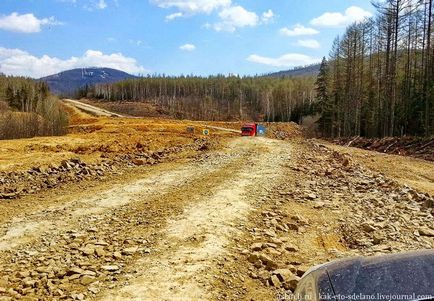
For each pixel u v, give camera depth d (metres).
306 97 119.56
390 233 8.77
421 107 43.28
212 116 140.88
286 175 16.11
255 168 17.92
